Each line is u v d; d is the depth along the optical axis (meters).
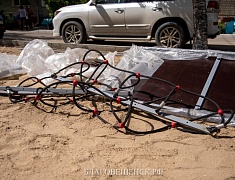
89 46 8.01
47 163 2.74
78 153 2.88
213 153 2.85
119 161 2.75
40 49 5.71
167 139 3.11
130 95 3.90
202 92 3.75
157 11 8.06
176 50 4.88
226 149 2.91
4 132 3.30
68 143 3.07
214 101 3.58
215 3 7.86
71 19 9.20
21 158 2.82
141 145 3.00
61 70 4.64
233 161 2.73
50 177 2.54
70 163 2.73
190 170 2.61
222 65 4.25
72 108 3.87
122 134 3.22
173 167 2.66
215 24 8.00
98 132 3.28
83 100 4.08
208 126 3.31
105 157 2.81
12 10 20.92
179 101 3.67
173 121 3.38
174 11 7.88
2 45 9.23
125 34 8.71
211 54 4.61
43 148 2.98
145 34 8.50
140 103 3.67
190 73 4.20
